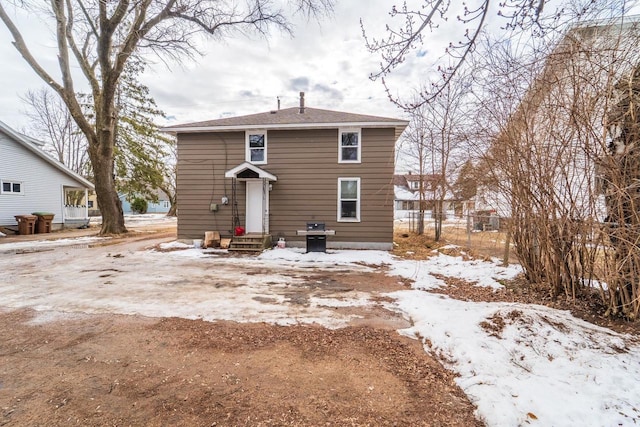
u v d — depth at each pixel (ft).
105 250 32.65
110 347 10.53
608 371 8.07
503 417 6.67
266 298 16.15
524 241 16.05
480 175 17.02
